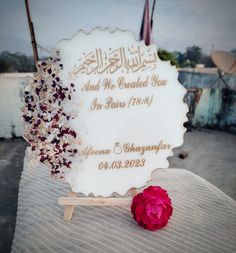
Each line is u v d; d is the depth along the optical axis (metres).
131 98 2.27
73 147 2.26
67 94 2.19
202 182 3.35
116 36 2.17
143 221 2.25
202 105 7.09
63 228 2.39
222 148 5.85
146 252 2.12
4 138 6.17
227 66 6.43
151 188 2.36
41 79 2.17
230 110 6.93
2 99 5.91
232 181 4.34
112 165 2.34
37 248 2.17
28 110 2.21
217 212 2.72
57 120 2.21
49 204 2.79
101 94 2.23
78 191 2.33
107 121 2.27
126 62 2.21
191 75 7.35
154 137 2.35
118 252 2.11
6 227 3.09
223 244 2.25
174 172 3.61
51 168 2.29
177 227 2.44
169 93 2.30
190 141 6.26
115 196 2.86
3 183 4.19
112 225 2.43
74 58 2.15
